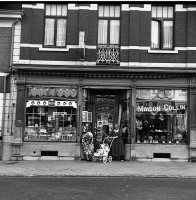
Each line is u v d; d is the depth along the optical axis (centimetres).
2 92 1612
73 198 871
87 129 1644
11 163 1486
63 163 1491
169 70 1602
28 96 1625
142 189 1002
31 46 1638
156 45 1672
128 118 1636
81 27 1642
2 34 1638
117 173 1265
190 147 1595
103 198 875
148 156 1609
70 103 1627
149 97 1641
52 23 1675
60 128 1623
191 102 1622
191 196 910
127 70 1599
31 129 1619
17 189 986
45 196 892
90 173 1258
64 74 1619
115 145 1598
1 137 1600
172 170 1344
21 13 1622
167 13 1681
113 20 1677
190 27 1645
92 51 1633
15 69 1605
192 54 1633
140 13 1658
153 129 1634
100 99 1706
